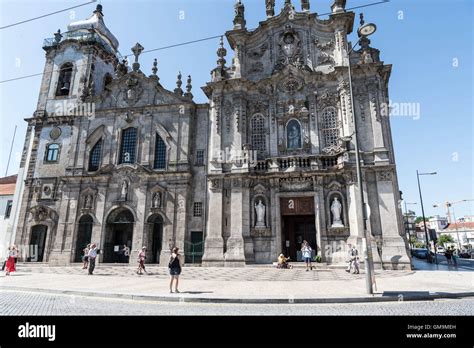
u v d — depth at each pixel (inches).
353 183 928.9
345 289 515.5
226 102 1102.4
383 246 864.9
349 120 989.8
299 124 1059.3
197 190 1085.1
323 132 1034.7
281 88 1091.3
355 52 1056.8
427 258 1491.1
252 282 618.8
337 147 993.5
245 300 436.8
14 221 1196.5
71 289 529.3
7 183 1537.9
